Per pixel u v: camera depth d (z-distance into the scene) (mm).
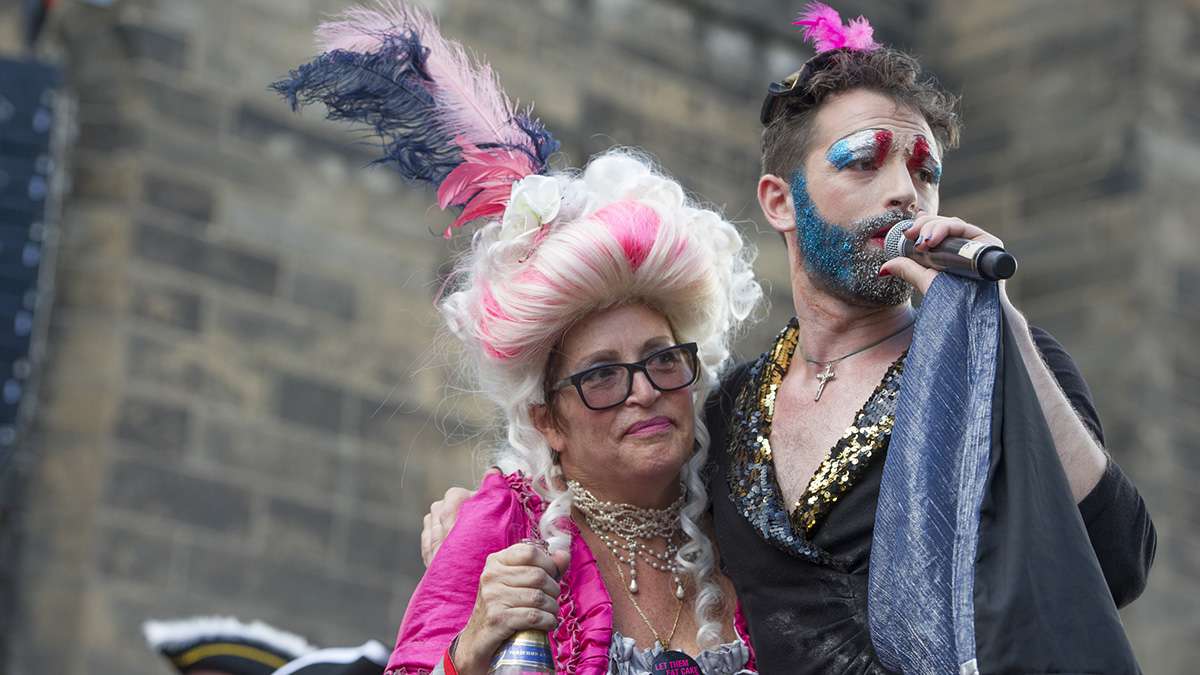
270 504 15016
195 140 15445
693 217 6180
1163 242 18656
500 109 6273
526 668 5344
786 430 5773
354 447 15547
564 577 5836
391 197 16250
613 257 5824
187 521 14594
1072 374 5660
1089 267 18797
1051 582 4762
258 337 15359
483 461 6531
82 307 14734
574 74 18219
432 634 5625
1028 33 19859
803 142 5766
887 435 5496
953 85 20188
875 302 5652
